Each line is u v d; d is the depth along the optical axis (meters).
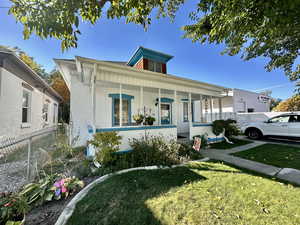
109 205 2.12
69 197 2.42
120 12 2.02
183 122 9.41
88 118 6.24
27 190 2.21
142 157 4.07
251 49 4.30
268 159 4.43
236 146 6.40
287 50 4.36
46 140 6.63
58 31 1.70
